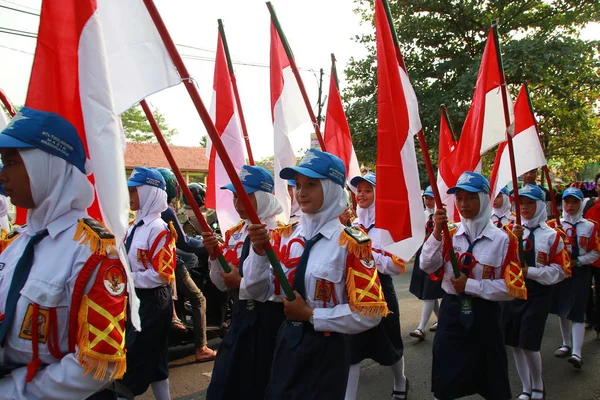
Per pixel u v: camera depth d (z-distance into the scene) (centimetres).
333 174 257
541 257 425
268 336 291
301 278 248
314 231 262
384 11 312
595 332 619
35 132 165
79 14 182
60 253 167
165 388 357
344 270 245
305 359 235
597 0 1150
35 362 159
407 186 303
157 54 213
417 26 1220
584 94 1269
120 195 177
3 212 379
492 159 1417
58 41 186
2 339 159
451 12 1191
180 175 292
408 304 736
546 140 1345
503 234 336
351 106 1316
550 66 1094
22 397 156
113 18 217
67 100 187
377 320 239
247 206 231
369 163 1380
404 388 400
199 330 496
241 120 439
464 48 1266
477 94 411
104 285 165
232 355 293
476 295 323
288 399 232
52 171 170
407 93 336
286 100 445
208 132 219
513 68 1070
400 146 304
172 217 440
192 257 505
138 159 2598
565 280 518
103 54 183
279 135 432
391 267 396
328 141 487
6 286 170
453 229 369
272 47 440
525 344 394
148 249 348
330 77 484
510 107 411
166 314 351
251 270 270
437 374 330
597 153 1487
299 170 253
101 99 179
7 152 167
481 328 321
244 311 301
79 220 174
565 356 524
